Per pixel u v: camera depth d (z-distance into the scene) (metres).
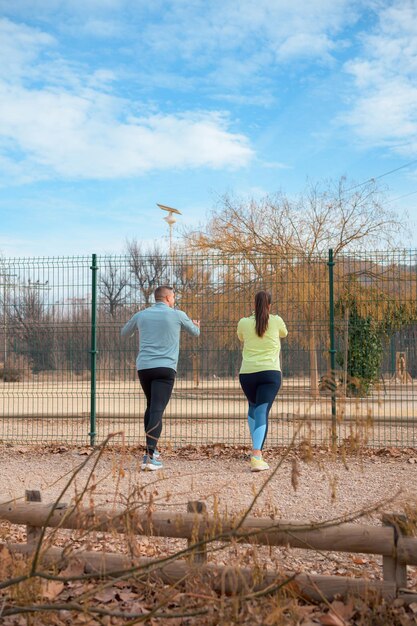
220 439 10.49
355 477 7.48
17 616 3.63
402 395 10.84
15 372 10.37
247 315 10.59
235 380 10.87
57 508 4.24
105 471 8.00
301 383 10.47
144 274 10.16
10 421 12.35
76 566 4.16
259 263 10.68
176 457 8.95
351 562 4.66
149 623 3.54
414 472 7.77
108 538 4.82
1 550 4.16
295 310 10.69
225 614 3.28
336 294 11.47
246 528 3.82
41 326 10.25
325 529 3.85
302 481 7.25
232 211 21.11
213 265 10.46
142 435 10.69
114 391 10.20
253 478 7.46
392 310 10.97
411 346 11.01
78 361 10.16
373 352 11.01
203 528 3.97
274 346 8.00
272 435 10.20
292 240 20.62
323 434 9.44
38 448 9.66
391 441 10.04
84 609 3.13
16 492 6.71
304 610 3.56
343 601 3.80
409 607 3.69
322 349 10.49
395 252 10.28
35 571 3.38
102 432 11.12
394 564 3.84
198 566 3.84
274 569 4.07
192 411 11.70
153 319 8.06
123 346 10.12
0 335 10.34
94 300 10.03
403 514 4.05
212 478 7.47
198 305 10.62
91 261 10.05
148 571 3.59
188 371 11.03
